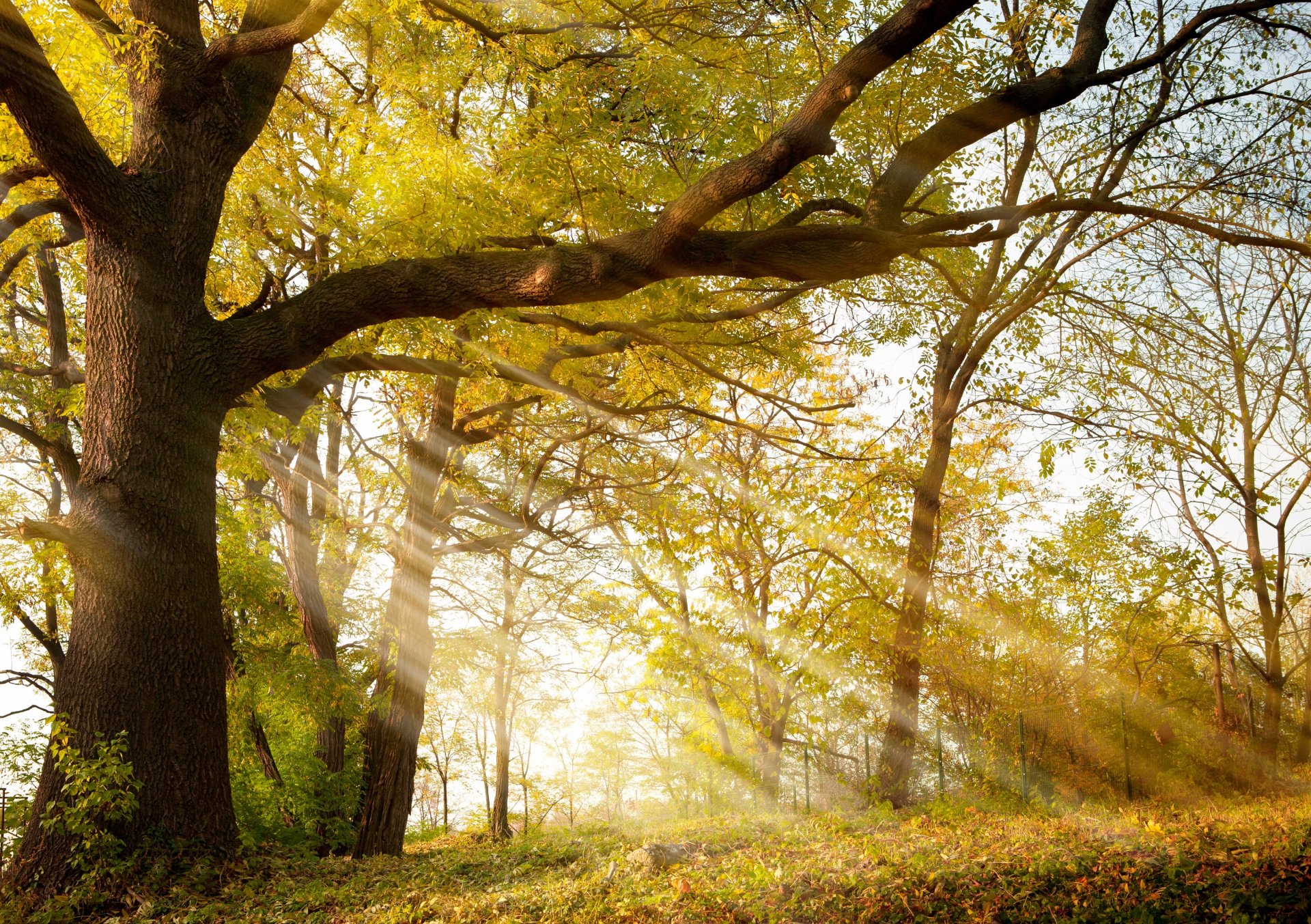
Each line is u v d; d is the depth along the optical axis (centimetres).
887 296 1397
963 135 832
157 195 895
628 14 1005
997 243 1495
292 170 1134
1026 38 1262
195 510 876
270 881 837
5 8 730
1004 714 1508
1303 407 1762
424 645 1316
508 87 1199
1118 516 1625
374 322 902
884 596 1466
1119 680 1686
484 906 678
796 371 1302
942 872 657
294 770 1591
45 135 784
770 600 1636
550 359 1078
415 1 999
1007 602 1614
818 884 668
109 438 854
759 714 1811
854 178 1173
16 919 712
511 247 1102
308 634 1702
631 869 768
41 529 796
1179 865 623
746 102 1095
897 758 1425
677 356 1208
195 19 943
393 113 1150
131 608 822
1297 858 608
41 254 1398
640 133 1096
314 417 1442
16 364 1413
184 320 889
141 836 787
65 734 791
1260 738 1809
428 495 1345
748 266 821
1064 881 627
